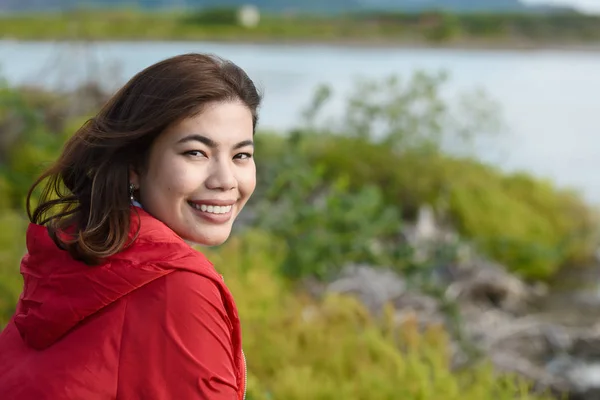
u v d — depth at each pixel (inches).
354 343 179.5
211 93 72.5
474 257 301.9
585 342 241.6
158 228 71.5
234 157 75.4
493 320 254.4
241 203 77.5
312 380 165.2
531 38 1798.7
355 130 386.3
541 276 325.4
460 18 1823.3
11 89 350.9
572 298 301.1
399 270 262.4
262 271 223.8
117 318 68.4
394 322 202.4
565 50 1565.0
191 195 73.9
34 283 72.9
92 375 67.4
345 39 1926.7
